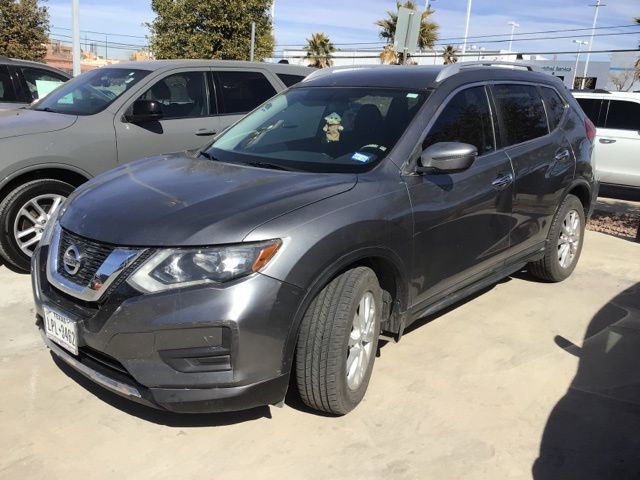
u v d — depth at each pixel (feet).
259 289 8.95
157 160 13.16
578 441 10.41
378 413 10.99
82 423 10.44
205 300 8.81
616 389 12.16
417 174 11.74
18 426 10.28
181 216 9.43
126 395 9.29
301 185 10.46
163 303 8.83
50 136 16.97
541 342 14.15
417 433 10.46
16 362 12.37
